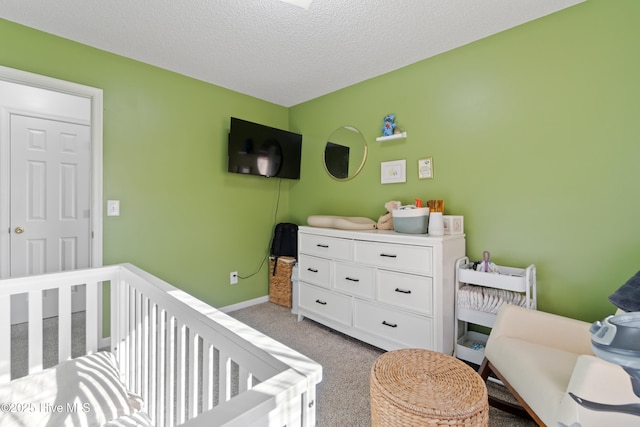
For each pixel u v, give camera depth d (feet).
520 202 6.40
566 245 5.88
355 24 6.29
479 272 6.15
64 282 4.76
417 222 6.96
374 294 7.15
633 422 2.90
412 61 7.95
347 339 7.95
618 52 5.32
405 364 3.93
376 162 8.95
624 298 3.85
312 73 8.64
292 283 10.02
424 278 6.30
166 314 4.15
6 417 2.89
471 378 3.61
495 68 6.66
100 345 7.22
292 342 7.77
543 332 4.70
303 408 2.14
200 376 6.10
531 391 3.81
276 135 10.23
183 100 8.68
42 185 8.51
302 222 11.25
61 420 2.90
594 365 3.01
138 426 3.06
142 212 7.94
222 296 9.75
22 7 5.73
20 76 6.20
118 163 7.51
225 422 1.68
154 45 7.10
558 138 5.92
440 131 7.56
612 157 5.38
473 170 7.04
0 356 4.14
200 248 9.15
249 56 7.63
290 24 6.30
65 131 8.87
